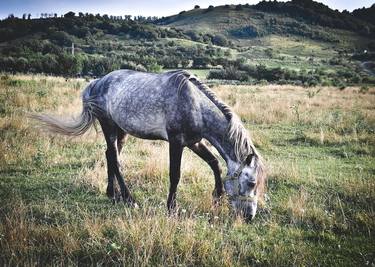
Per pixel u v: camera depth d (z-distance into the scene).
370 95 24.97
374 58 132.50
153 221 4.43
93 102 5.80
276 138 10.48
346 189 6.14
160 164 6.84
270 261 3.93
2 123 9.34
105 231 4.39
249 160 4.35
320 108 16.44
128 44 140.12
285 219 5.10
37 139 8.61
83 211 5.07
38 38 143.12
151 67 52.91
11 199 5.38
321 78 55.88
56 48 81.19
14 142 8.05
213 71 56.69
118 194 5.66
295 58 140.88
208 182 6.41
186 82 4.80
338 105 18.12
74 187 6.05
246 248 4.11
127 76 5.57
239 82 48.94
